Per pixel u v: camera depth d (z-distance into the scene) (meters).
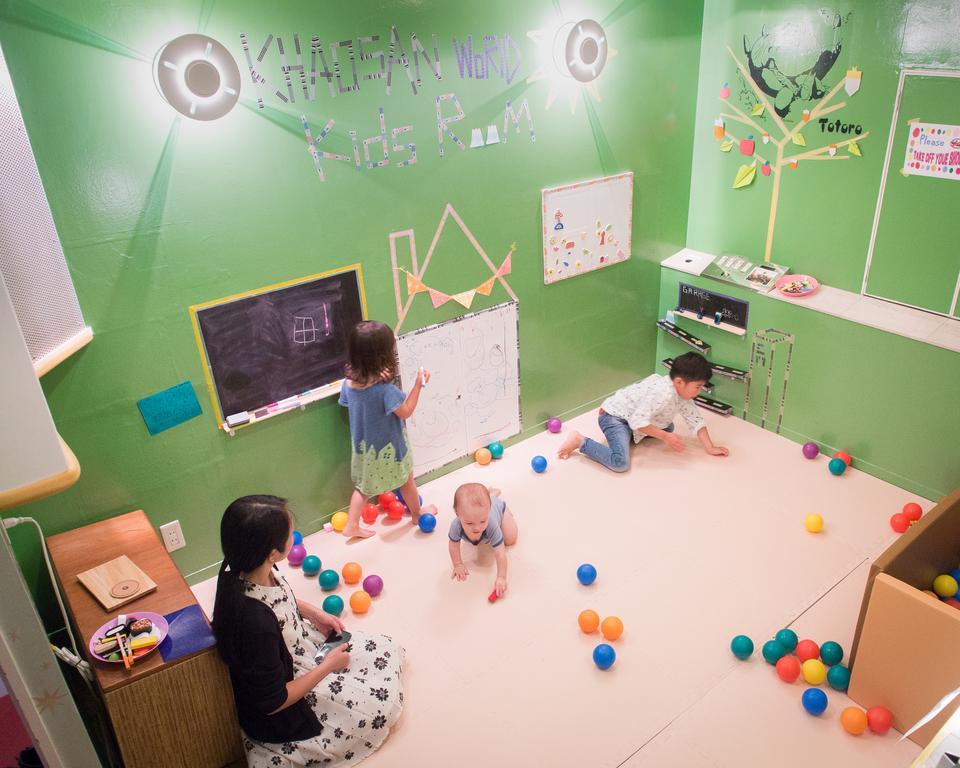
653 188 4.12
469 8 3.12
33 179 2.30
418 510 3.61
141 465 2.97
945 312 3.36
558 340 4.14
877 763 2.41
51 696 1.83
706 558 3.29
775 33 3.57
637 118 3.87
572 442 4.01
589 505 3.68
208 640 2.29
